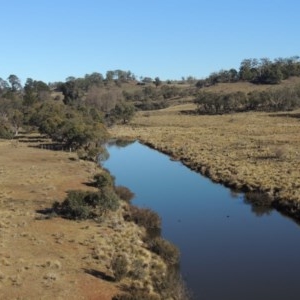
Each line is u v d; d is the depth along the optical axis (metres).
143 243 36.31
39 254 31.81
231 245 38.03
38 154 87.38
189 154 89.50
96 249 33.09
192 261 34.28
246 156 82.00
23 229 37.69
